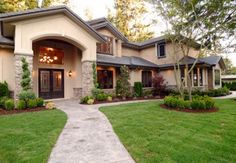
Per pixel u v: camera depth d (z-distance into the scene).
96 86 14.53
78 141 5.22
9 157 4.10
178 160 3.99
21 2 21.92
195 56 20.45
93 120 7.75
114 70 18.03
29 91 10.63
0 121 7.21
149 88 20.20
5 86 10.95
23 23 10.86
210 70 21.09
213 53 12.27
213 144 4.90
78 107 11.30
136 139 5.29
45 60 14.75
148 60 22.06
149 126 6.60
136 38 30.88
